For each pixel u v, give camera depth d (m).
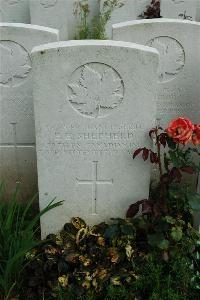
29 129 3.60
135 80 2.71
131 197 3.15
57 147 2.92
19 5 6.49
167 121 3.75
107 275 2.76
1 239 2.90
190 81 3.58
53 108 2.78
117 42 2.68
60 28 6.26
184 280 2.69
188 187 3.40
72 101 2.76
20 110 3.52
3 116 3.54
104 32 6.26
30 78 3.39
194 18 6.40
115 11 6.28
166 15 6.41
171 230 2.78
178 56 3.49
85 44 2.60
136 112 2.82
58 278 2.79
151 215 2.96
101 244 2.97
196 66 3.52
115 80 2.71
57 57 2.62
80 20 6.78
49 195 3.11
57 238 3.08
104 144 2.93
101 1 6.23
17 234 2.91
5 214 3.30
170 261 2.77
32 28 3.22
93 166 3.02
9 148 3.69
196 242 2.94
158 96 3.65
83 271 2.80
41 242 2.93
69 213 3.20
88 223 3.27
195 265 2.89
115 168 3.03
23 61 3.33
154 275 2.69
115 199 3.16
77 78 2.70
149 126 2.87
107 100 2.78
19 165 3.78
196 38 3.42
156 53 2.62
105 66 2.67
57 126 2.85
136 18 6.59
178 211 3.02
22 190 3.88
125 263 2.85
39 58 2.62
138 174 3.05
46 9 6.13
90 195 3.13
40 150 2.93
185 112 3.71
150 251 2.88
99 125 2.86
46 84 2.70
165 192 2.94
